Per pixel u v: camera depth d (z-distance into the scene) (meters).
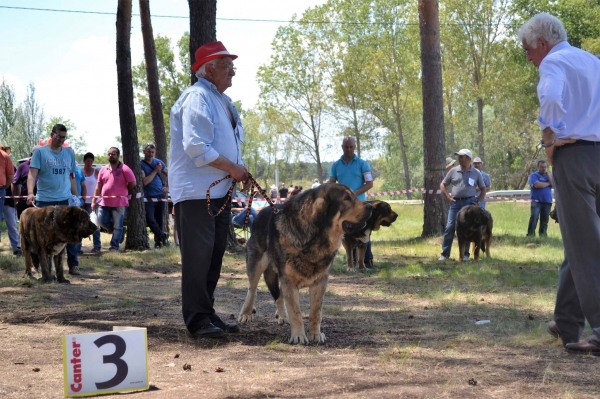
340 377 3.98
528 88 46.16
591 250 4.61
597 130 4.59
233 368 4.33
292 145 50.72
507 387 3.76
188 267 5.38
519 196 31.48
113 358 3.70
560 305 4.97
